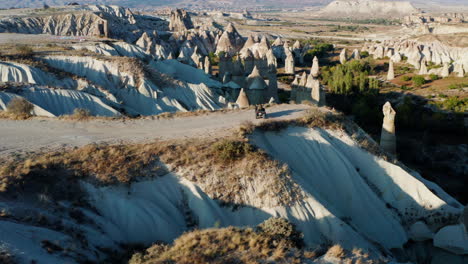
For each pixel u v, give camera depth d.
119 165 20.59
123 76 54.31
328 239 20.44
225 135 24.78
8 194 16.81
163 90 55.66
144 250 16.92
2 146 22.27
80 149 21.64
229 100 61.62
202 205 20.20
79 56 57.38
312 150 26.62
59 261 13.43
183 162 21.70
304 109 31.83
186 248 14.95
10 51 55.94
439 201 26.30
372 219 25.33
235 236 15.71
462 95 74.62
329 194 25.50
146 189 20.34
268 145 25.64
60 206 17.50
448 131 57.38
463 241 24.23
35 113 36.84
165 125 27.48
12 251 12.59
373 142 29.33
